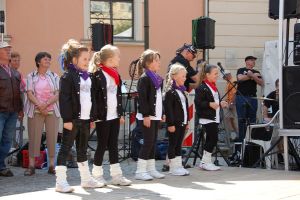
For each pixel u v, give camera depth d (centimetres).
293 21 1138
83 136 607
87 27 1307
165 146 948
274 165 837
